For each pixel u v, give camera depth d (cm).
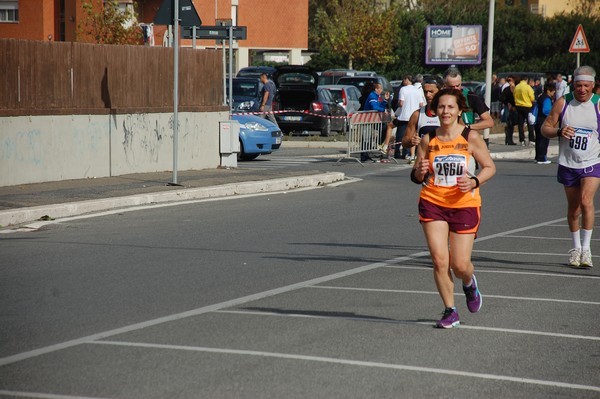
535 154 4675
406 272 1758
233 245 2023
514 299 1538
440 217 1291
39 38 7588
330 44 11062
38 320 1330
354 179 3562
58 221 2331
